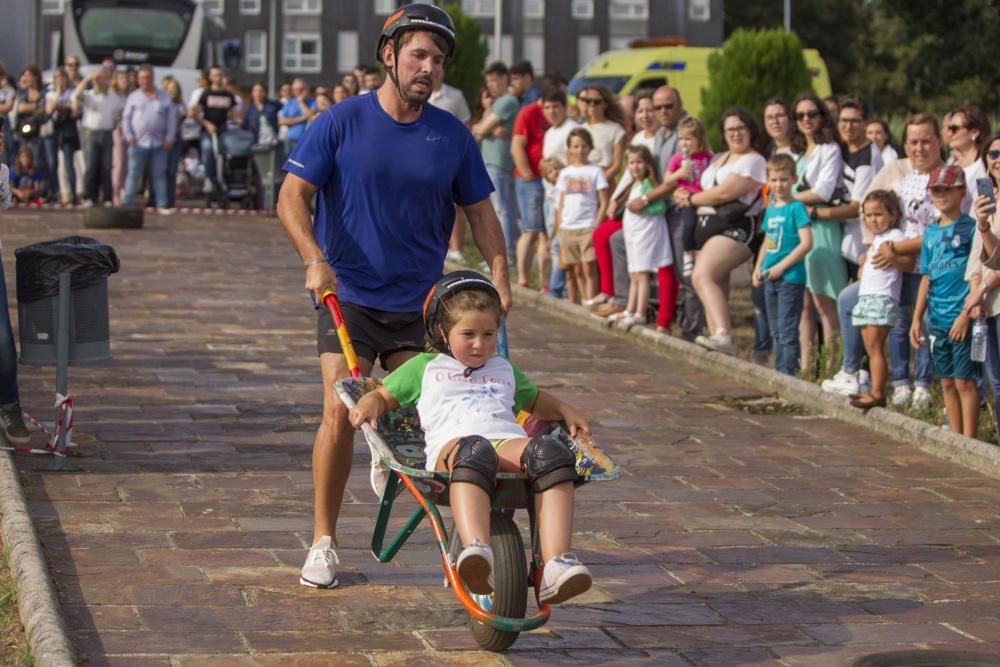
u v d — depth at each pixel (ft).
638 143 63.46
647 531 33.68
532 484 23.90
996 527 34.88
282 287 73.61
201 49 156.46
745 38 104.42
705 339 56.34
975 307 40.40
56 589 27.81
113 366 51.31
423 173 28.12
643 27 354.13
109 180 112.98
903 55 193.47
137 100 109.29
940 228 42.34
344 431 27.99
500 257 28.89
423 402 25.35
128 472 36.96
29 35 132.87
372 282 28.35
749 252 56.49
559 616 27.55
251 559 30.22
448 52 27.68
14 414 37.99
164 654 24.63
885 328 45.98
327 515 28.78
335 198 28.37
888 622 27.84
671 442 43.57
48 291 37.68
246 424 43.06
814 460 41.60
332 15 362.53
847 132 53.78
